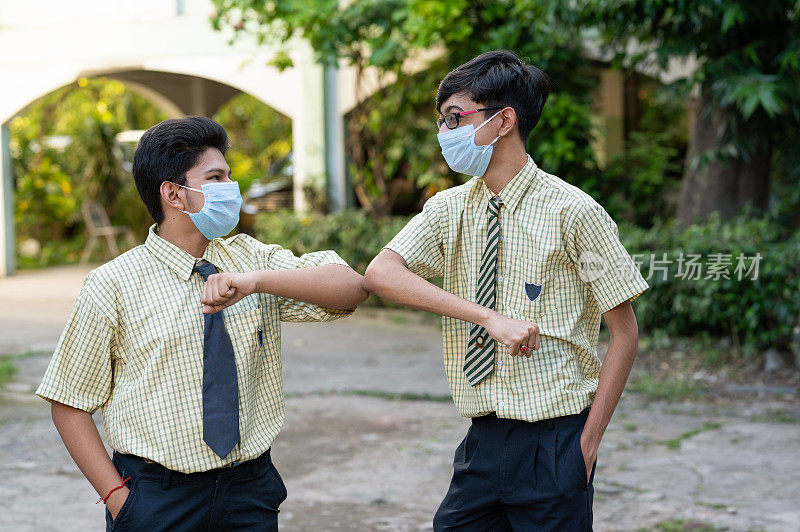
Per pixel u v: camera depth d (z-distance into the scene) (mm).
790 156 7641
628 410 5539
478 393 2086
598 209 2041
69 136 16359
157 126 1931
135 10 11555
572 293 2068
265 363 2002
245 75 11156
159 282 1918
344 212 10078
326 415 5559
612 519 3766
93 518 3814
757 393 5867
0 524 3713
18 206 15609
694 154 7473
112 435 1908
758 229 6527
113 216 15562
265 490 1992
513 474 2059
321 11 8820
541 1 7496
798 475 4250
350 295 2051
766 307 6223
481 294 2086
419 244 2133
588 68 9453
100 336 1897
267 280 1909
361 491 4168
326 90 10898
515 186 2068
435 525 2230
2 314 9531
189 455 1875
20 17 12039
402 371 6766
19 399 5973
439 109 2080
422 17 8367
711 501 3947
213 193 1897
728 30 6906
